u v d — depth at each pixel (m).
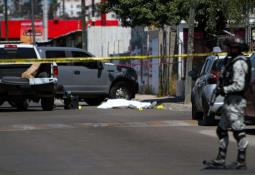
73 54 58.78
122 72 60.47
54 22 156.00
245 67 23.41
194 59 67.12
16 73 49.78
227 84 23.55
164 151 28.20
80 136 33.25
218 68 37.75
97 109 53.22
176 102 61.78
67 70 58.00
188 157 26.55
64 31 156.25
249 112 32.91
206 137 33.00
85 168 23.95
